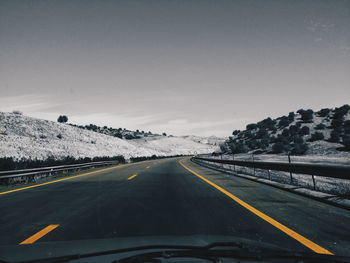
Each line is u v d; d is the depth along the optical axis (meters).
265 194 7.16
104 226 4.11
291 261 1.96
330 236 3.51
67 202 6.47
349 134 48.50
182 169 19.30
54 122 95.06
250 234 3.59
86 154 64.88
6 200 6.95
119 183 10.52
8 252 2.33
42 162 17.86
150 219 4.54
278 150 46.16
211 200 6.35
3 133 60.97
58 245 2.61
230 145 74.75
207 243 2.66
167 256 2.00
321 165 6.77
